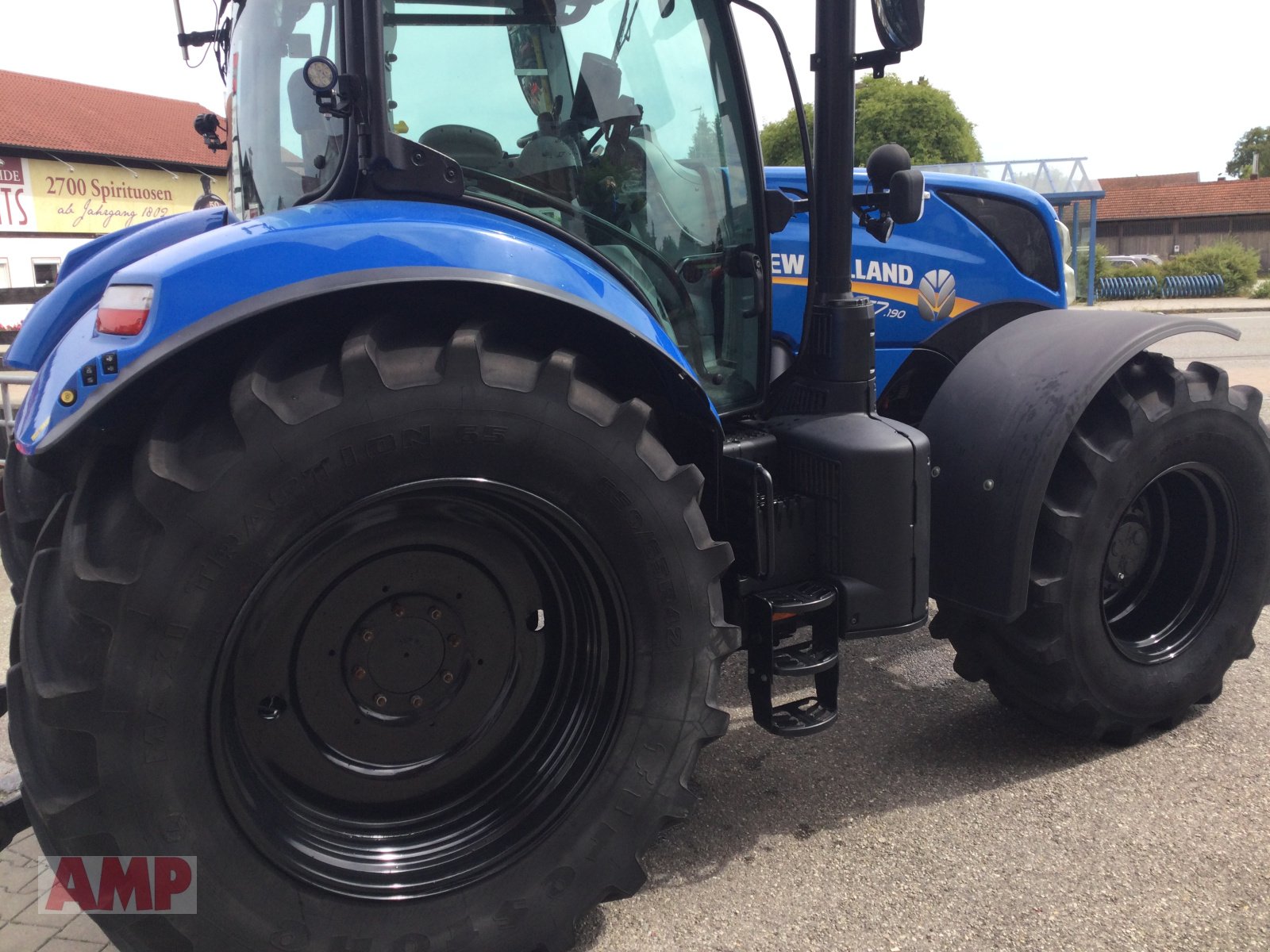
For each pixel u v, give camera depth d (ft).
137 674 4.94
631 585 6.08
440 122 6.63
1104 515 8.14
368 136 5.89
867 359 7.97
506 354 5.65
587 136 7.19
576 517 5.86
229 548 5.03
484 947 5.96
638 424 5.89
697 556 6.18
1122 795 8.00
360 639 6.03
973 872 7.04
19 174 92.94
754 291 8.33
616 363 6.63
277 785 5.89
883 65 7.55
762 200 8.18
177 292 5.13
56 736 5.02
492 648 6.47
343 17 5.81
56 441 5.02
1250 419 8.82
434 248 5.53
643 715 6.25
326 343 5.48
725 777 8.50
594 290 6.01
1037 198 11.27
